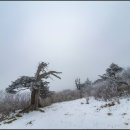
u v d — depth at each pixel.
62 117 16.33
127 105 18.95
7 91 22.86
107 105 20.31
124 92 25.61
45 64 24.36
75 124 12.83
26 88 23.17
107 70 31.00
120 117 14.85
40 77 23.59
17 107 25.27
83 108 20.75
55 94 36.50
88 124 12.73
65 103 27.28
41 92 27.39
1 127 15.59
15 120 18.16
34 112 21.34
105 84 31.48
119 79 30.19
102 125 12.45
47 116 18.00
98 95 28.22
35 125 14.34
